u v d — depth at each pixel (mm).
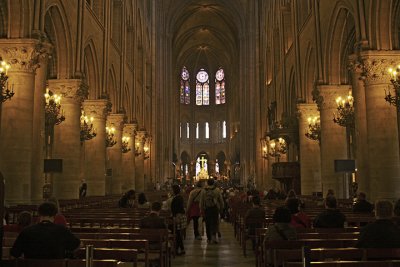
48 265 4777
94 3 26672
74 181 20578
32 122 15508
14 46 15133
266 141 40875
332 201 8742
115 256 5617
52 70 21344
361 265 4551
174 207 12297
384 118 15141
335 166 17047
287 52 32312
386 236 5934
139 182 40438
